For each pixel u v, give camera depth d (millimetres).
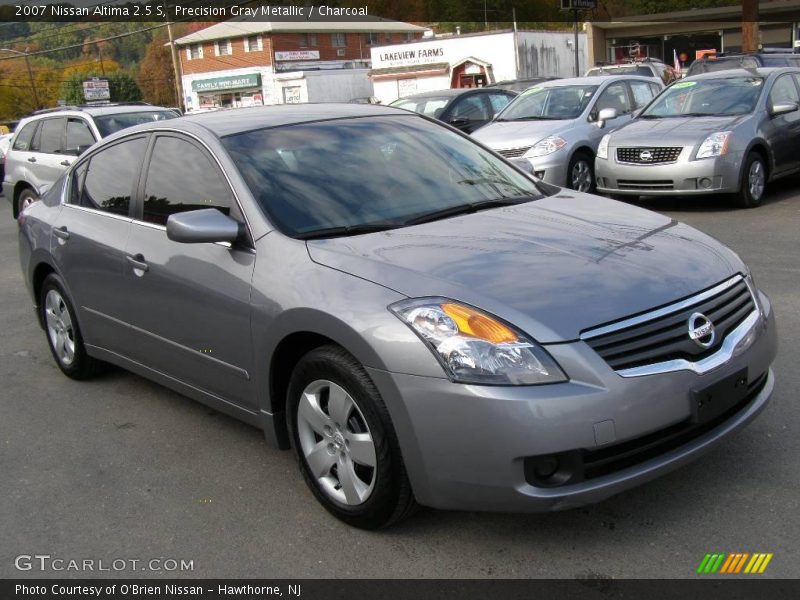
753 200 9898
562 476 2857
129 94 77562
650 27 42969
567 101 12078
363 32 68812
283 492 3775
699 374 3027
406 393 2955
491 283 3098
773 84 10508
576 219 3852
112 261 4555
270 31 63156
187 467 4109
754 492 3395
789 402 4234
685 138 9680
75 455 4348
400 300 3080
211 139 4176
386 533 3332
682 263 3354
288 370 3648
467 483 2904
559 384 2820
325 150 4219
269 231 3674
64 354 5484
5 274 9508
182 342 4117
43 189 6914
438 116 13953
